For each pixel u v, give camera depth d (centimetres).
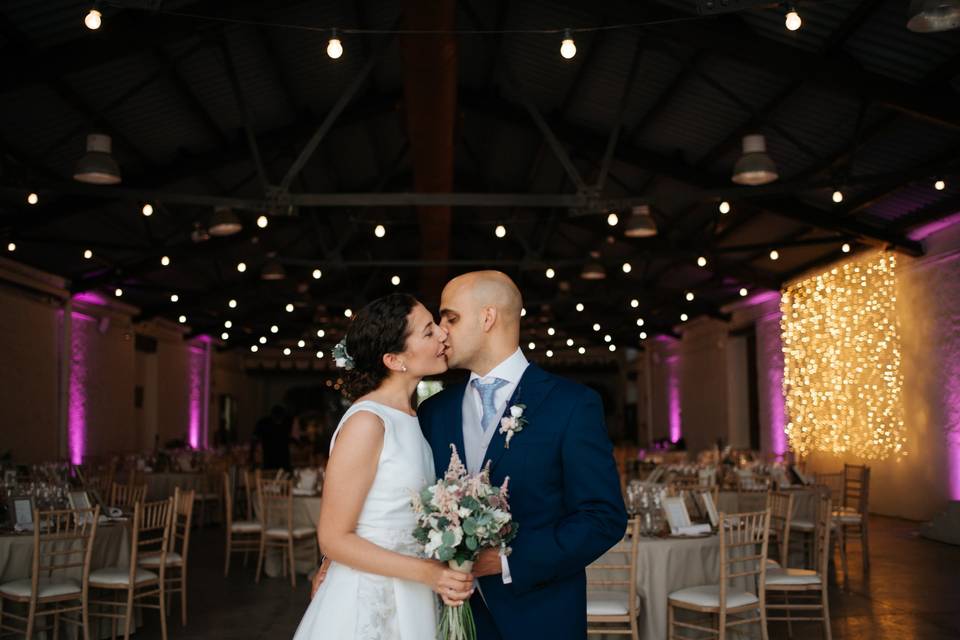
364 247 1856
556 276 1914
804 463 1110
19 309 1195
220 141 1073
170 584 771
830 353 1306
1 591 521
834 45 735
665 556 507
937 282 1059
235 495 1290
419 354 224
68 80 812
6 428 1145
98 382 1515
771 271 1438
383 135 1316
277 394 2883
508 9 903
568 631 213
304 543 822
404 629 214
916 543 963
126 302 1612
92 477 1047
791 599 680
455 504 198
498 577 214
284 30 896
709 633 525
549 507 219
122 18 710
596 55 938
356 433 212
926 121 778
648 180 1215
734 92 887
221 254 1374
